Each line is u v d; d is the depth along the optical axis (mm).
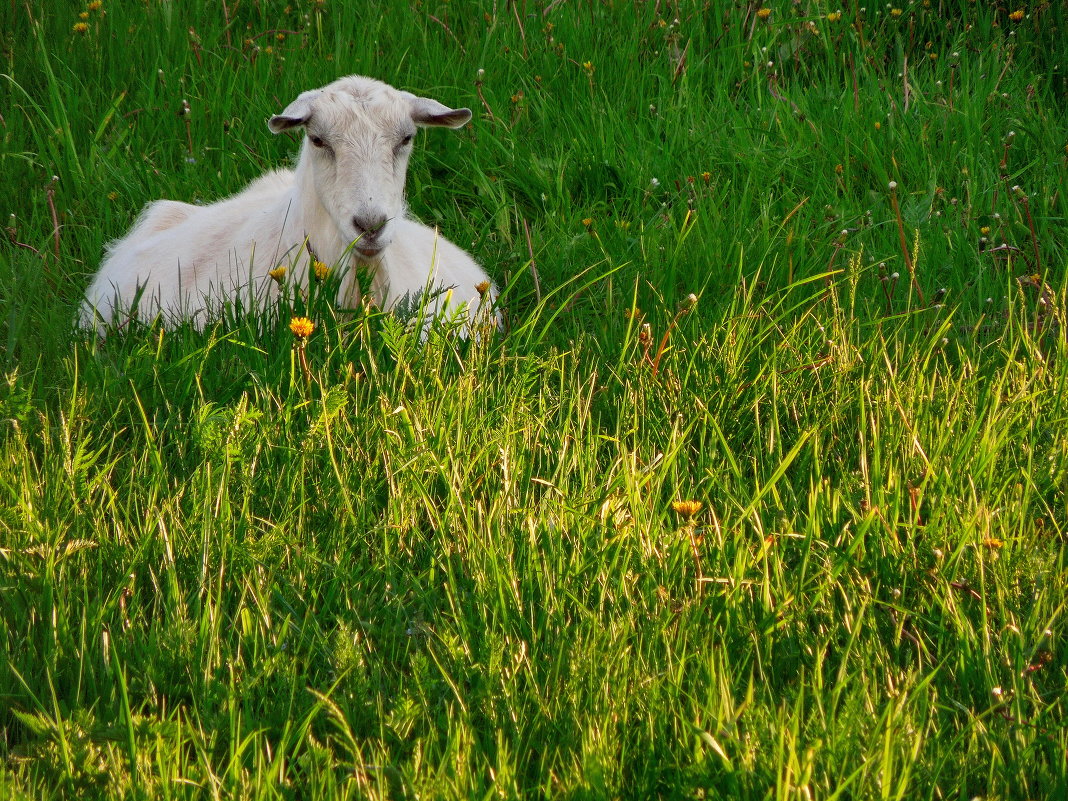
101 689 4906
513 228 10797
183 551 5562
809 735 4406
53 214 9562
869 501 5914
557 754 4484
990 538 5539
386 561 5539
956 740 4441
